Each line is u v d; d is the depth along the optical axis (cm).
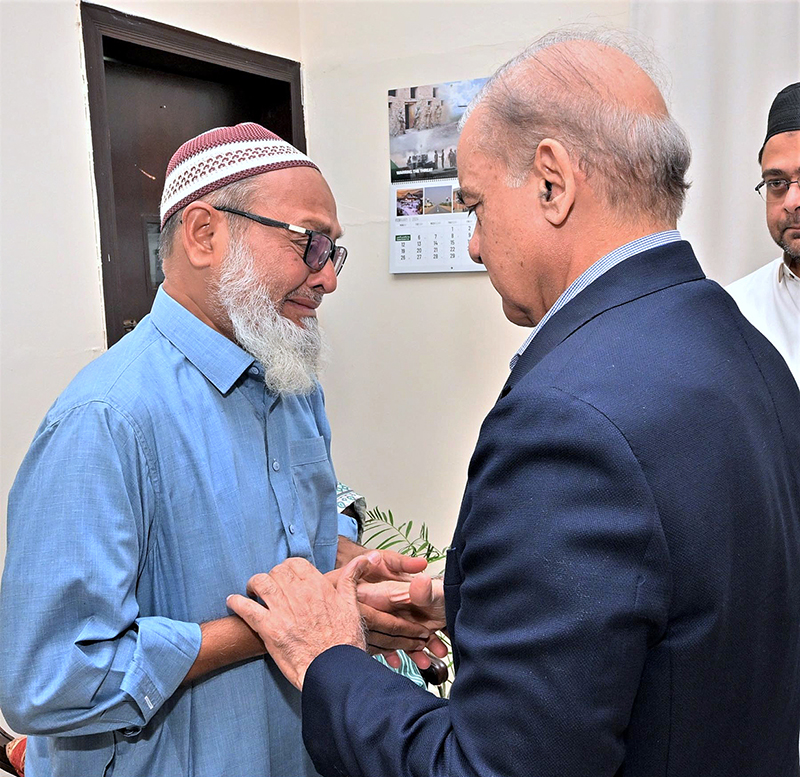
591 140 67
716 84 179
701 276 72
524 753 58
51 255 175
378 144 232
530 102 69
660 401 60
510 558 60
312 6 238
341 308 248
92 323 184
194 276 102
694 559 57
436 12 217
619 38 77
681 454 58
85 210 181
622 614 55
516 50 208
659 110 68
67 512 85
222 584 96
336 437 257
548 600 57
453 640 74
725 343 68
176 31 198
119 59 201
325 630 88
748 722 66
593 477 57
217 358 101
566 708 56
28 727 86
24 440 172
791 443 73
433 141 222
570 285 71
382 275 239
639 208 68
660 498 57
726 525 59
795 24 171
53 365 176
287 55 237
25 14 166
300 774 108
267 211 100
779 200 154
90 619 85
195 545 95
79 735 88
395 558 120
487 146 73
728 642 61
